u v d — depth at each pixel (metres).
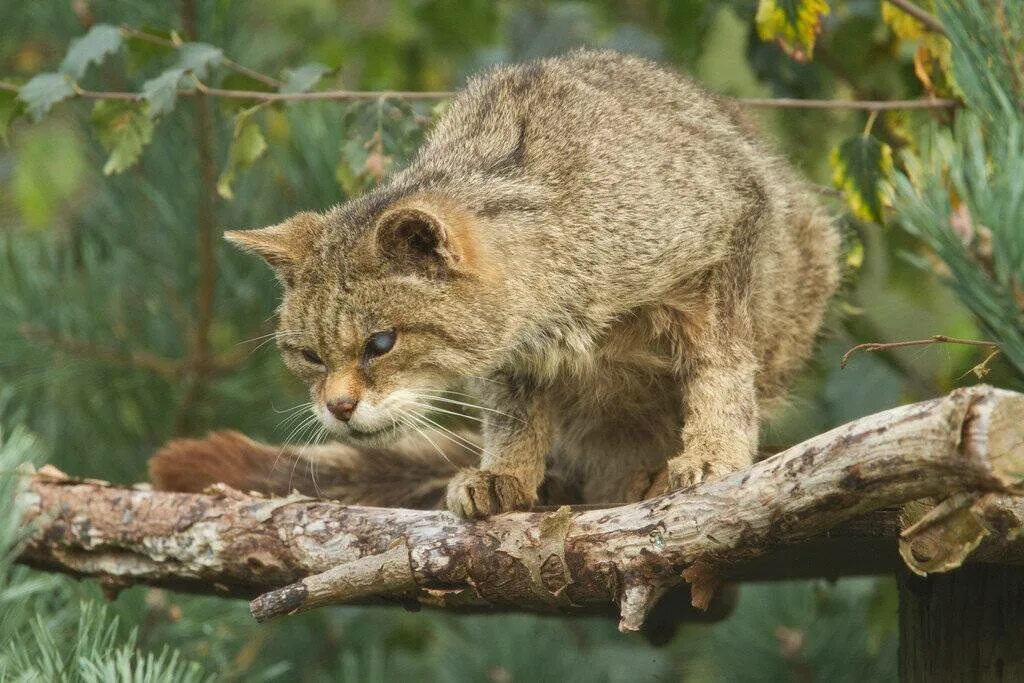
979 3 5.71
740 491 5.75
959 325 10.23
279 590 6.28
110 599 7.36
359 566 6.46
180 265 10.34
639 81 8.97
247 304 10.34
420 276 7.86
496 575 6.41
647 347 8.36
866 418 5.41
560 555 6.21
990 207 5.06
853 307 10.30
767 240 8.67
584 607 7.21
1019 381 6.48
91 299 10.17
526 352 8.12
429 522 6.68
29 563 7.38
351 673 10.52
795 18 8.73
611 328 8.28
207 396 10.37
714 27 12.42
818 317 9.31
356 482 8.76
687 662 11.97
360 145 9.18
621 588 6.09
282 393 10.47
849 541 6.46
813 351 9.71
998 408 4.90
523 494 7.41
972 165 5.18
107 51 9.00
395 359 7.92
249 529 6.92
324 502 7.00
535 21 13.64
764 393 9.02
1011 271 5.01
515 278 7.91
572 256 8.01
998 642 6.85
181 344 10.33
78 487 7.32
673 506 5.98
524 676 11.02
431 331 7.88
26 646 6.64
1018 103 5.64
